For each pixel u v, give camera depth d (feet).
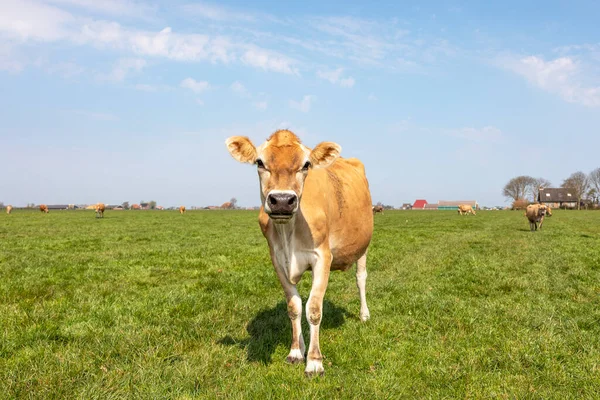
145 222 127.03
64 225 106.52
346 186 19.26
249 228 98.12
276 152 14.28
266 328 20.43
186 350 17.49
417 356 16.69
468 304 24.84
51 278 33.09
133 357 16.42
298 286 31.40
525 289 29.27
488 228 94.53
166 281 33.12
